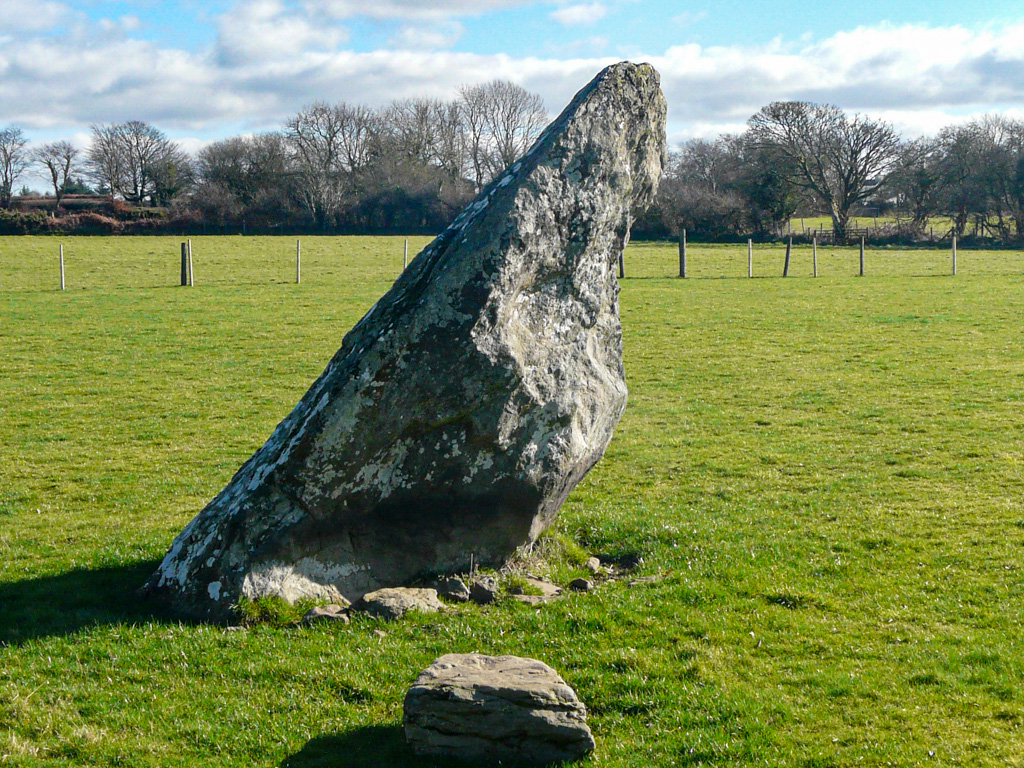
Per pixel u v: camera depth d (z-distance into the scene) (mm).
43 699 8164
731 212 94312
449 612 10141
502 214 10125
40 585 11070
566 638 9461
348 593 10414
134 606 10344
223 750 7457
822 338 30938
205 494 15680
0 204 116750
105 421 20781
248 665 8797
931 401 21656
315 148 120625
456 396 10156
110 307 38781
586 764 7172
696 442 18656
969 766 7031
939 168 93312
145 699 8234
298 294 44188
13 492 15703
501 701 7281
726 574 11305
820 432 19234
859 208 104438
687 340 31062
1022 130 91062
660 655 9047
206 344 30203
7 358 27656
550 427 10984
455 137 123438
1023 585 10727
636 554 12555
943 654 8969
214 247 76750
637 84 11516
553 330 11094
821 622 9883
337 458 9875
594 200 10898
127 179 128875
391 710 8055
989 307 37812
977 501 14188
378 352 9805
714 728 7672
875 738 7473
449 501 10727
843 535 12805
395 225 106438
